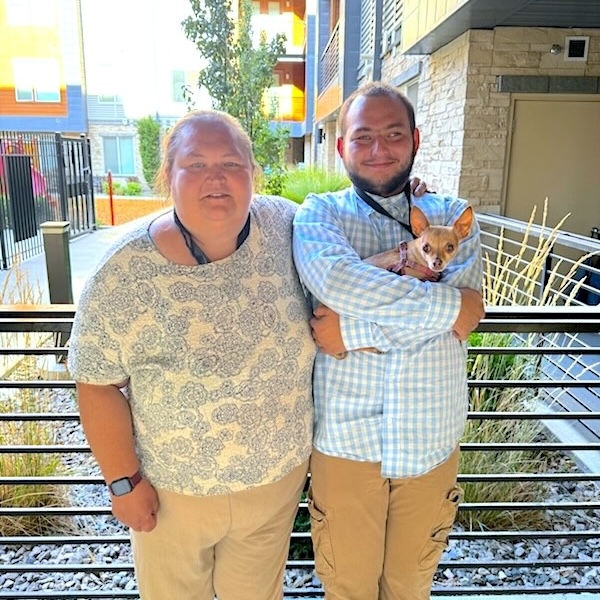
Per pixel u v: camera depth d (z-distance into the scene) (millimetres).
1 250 8547
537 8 5441
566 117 6430
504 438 3051
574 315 1846
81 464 3367
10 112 22000
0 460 2816
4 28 21281
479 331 1822
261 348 1383
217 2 9984
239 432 1381
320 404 1568
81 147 12039
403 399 1500
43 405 3365
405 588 1659
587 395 3838
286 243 1526
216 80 10266
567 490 3047
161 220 1377
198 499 1410
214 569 1575
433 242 1444
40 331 1811
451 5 5613
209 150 1304
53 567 2002
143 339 1327
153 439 1391
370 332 1455
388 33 10125
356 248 1601
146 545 1485
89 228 12391
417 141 1634
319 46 19156
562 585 2354
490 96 6336
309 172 8602
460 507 2080
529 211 6629
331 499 1579
